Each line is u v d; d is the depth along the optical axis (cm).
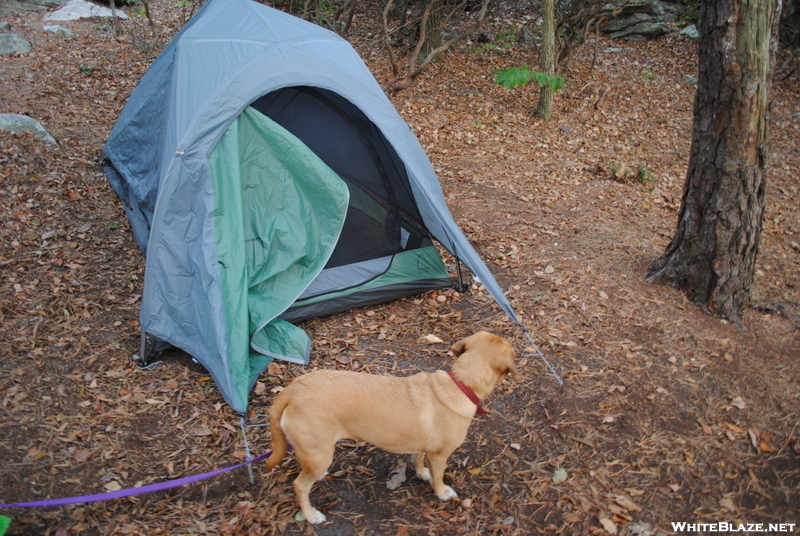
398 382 306
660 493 330
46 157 739
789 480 335
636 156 881
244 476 343
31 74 1051
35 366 417
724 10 419
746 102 428
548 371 429
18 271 526
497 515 320
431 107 1007
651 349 447
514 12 1527
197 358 416
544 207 701
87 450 351
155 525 307
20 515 305
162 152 462
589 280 537
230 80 429
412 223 544
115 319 482
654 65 1265
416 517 320
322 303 490
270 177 450
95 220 634
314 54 476
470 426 382
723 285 478
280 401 297
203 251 414
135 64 1138
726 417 383
